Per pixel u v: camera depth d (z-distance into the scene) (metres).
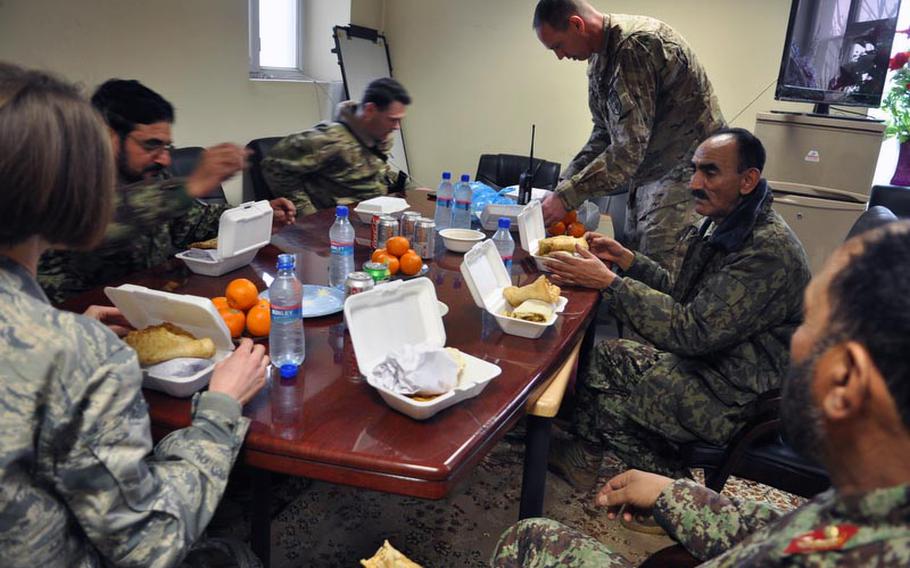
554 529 1.01
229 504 1.84
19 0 2.82
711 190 1.76
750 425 1.56
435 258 2.07
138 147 1.63
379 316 1.24
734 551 0.65
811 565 0.55
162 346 1.11
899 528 0.52
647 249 2.87
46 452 0.70
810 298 0.58
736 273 1.68
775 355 1.74
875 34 3.31
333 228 1.88
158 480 0.82
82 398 0.71
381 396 1.13
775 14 3.97
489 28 4.75
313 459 0.98
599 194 2.38
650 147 2.73
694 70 2.55
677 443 1.81
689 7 4.12
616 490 1.18
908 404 0.49
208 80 3.83
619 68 2.42
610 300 1.81
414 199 2.90
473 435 1.05
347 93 4.55
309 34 4.87
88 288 1.77
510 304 1.59
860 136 3.35
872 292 0.51
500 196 2.84
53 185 0.69
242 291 1.36
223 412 0.94
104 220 0.77
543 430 1.36
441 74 4.98
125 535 0.76
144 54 3.42
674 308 1.75
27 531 0.71
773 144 3.51
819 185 3.47
